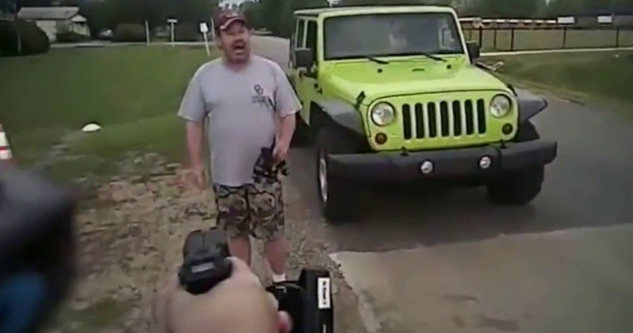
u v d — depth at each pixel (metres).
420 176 4.96
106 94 15.93
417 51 6.26
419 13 6.39
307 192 6.34
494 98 5.11
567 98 12.40
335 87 5.62
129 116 12.09
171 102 13.85
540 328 3.63
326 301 1.81
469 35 23.50
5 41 30.91
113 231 5.22
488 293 4.07
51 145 8.96
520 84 14.55
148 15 47.81
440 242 4.97
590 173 6.77
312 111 6.38
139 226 5.35
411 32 6.34
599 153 7.66
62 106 13.72
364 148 5.14
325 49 6.22
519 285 4.18
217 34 3.55
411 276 4.34
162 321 1.30
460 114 5.07
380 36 6.32
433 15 6.40
